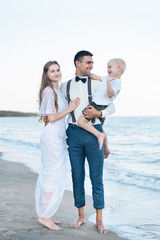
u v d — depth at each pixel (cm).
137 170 787
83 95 334
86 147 332
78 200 345
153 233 334
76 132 334
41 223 323
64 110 327
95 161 332
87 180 641
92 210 421
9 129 3819
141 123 5275
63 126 338
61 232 311
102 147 337
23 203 421
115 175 713
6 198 452
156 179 654
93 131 322
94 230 333
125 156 1151
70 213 402
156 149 1414
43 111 331
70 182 623
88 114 322
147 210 432
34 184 579
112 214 413
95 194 338
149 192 551
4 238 268
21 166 834
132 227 356
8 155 1126
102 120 339
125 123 5356
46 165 330
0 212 362
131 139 2072
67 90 344
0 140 1972
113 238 313
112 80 341
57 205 328
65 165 339
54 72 336
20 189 527
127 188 586
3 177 654
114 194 536
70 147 339
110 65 350
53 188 326
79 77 342
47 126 333
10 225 310
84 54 333
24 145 1619
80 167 340
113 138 2191
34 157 1071
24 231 296
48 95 328
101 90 325
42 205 325
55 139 327
